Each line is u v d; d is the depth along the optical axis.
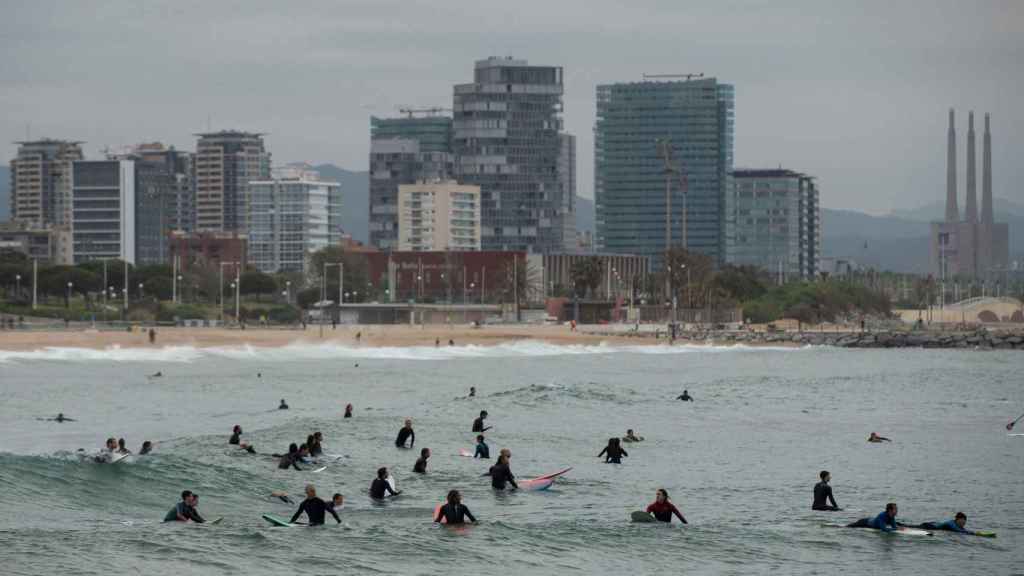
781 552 74.44
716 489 96.62
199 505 83.31
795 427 141.62
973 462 113.44
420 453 110.00
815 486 88.81
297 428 125.25
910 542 77.62
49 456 94.62
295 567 66.88
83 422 136.25
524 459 110.50
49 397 166.38
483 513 83.81
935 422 149.50
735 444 124.44
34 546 68.31
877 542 77.44
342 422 131.25
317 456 103.75
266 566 66.75
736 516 85.00
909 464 111.81
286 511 83.12
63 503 80.94
